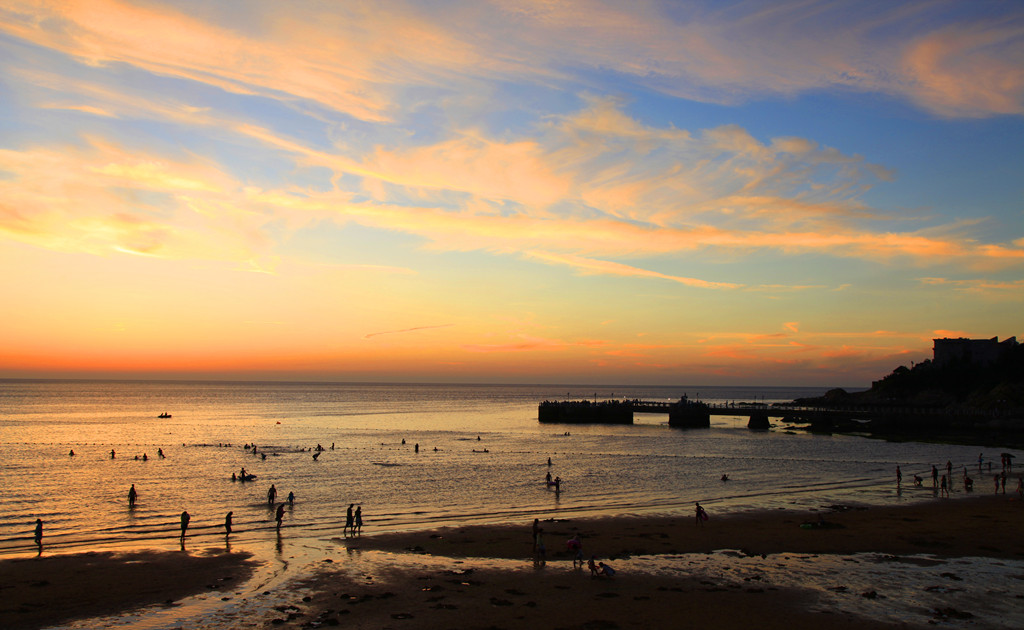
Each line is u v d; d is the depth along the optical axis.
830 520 44.34
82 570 32.16
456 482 65.81
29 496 57.53
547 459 85.62
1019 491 53.25
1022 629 23.55
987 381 148.50
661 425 150.50
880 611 25.41
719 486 62.44
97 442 112.50
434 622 24.41
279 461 85.31
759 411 139.12
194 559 34.47
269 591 28.42
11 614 25.47
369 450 99.19
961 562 32.78
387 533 41.53
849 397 195.00
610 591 28.19
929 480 64.94
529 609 25.83
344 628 23.84
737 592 27.91
